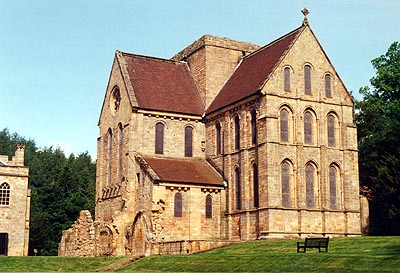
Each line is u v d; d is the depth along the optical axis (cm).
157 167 6744
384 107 8594
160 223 6272
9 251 7956
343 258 3934
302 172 6412
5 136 16388
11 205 8050
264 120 6331
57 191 11219
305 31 6794
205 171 7031
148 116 7169
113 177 7488
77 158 15200
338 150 6719
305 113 6625
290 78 6581
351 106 6888
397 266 3544
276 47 7062
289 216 6241
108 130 7819
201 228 6562
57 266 5409
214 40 7856
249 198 6481
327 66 6844
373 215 7838
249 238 6375
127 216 6812
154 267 4981
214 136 7275
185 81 7931
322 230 6400
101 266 5456
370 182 8306
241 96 6769
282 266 4047
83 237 7119
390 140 7994
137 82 7462
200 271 4434
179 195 6525
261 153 6312
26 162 13162
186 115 7369
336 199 6600
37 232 10575
